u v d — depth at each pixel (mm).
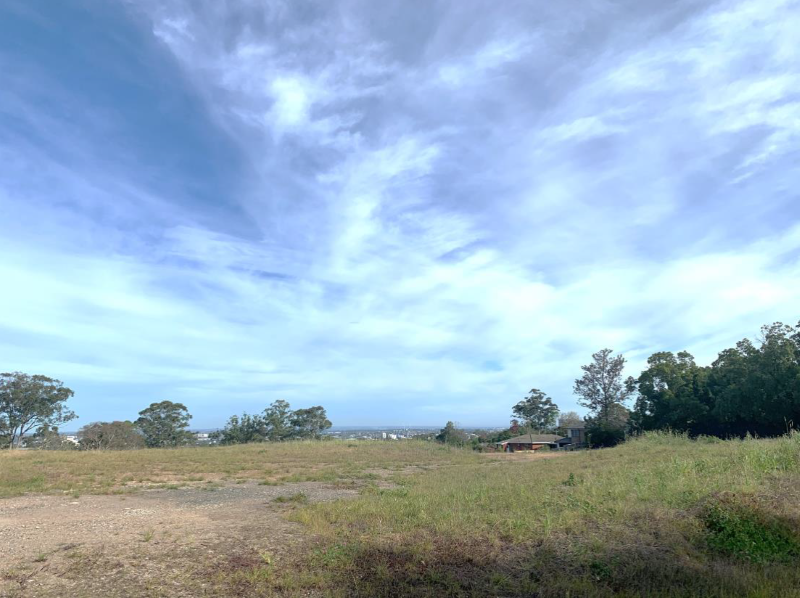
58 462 18781
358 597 5250
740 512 7152
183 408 57938
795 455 11305
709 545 6523
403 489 12375
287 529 7902
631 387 62500
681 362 51156
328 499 11562
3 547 6816
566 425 86938
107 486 13469
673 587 5258
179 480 15086
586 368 67312
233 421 58125
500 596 5246
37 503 10836
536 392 86000
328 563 6094
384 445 31484
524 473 14820
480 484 12188
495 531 7227
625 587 5355
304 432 59875
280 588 5441
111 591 5348
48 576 5723
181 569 5969
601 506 8250
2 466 17094
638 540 6578
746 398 39906
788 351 37938
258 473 17031
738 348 44156
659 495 8773
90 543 6934
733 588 5230
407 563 6051
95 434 47812
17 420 45625
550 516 7777
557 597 5172
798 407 37219
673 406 47969
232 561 6254
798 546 6379
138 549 6672
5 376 44844
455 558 6215
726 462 11742
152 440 55562
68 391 48562
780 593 5109
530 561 6066
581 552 6184
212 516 9172
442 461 23844
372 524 8023
